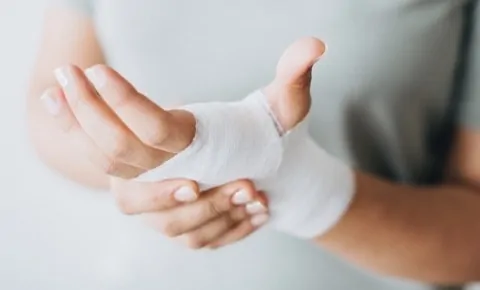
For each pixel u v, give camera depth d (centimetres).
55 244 119
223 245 78
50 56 92
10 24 115
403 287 91
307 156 75
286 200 76
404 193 85
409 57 84
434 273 86
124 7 88
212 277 93
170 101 90
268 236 90
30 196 119
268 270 91
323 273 91
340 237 81
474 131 88
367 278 91
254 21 85
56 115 67
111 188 77
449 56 85
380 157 89
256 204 74
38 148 89
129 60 90
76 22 92
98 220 116
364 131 87
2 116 117
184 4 86
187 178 70
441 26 84
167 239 92
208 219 74
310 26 84
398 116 86
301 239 90
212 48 87
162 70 89
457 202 86
